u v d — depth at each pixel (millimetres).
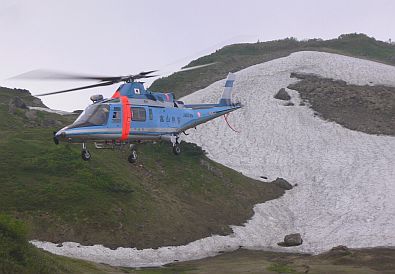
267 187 60781
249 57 127500
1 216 22047
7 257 19797
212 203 53656
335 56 111000
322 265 35375
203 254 42875
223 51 138000
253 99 88125
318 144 71562
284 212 55188
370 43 140000
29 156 50219
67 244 38875
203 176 58250
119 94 23906
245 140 74562
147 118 24125
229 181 59438
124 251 40062
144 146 62844
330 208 55219
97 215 42719
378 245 44719
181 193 53812
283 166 66875
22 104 71250
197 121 28172
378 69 102375
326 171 64125
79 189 45500
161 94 25891
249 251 44219
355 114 79938
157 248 41938
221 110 30625
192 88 102438
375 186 58875
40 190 43938
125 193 47625
